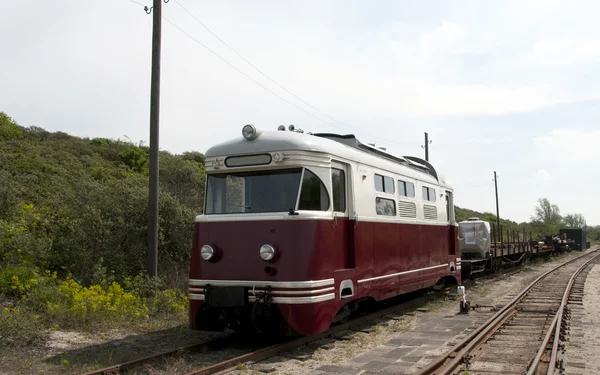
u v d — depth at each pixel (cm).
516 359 735
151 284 1171
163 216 1454
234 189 864
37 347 799
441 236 1384
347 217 916
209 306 809
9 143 3462
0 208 1409
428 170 1441
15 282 1045
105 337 889
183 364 679
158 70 1206
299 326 765
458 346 780
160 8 1210
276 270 782
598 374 662
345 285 869
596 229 14700
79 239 1310
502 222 6469
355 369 694
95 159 3762
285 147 824
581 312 1210
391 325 1021
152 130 1205
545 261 3706
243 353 784
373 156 1055
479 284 1931
